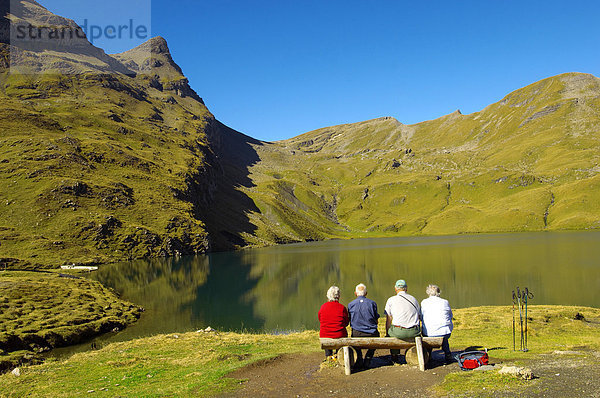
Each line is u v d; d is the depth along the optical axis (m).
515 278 85.56
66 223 149.00
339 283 91.50
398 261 130.88
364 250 186.00
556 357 15.16
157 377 17.88
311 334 31.36
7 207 149.62
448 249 168.12
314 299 73.81
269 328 51.28
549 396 10.38
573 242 175.25
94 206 167.75
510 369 12.18
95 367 21.56
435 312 14.65
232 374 15.65
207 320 56.53
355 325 15.02
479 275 92.56
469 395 10.95
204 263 140.75
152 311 62.94
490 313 39.28
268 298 75.38
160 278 102.44
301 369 15.64
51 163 181.88
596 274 85.25
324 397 12.07
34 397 16.56
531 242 186.25
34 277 66.94
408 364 14.73
